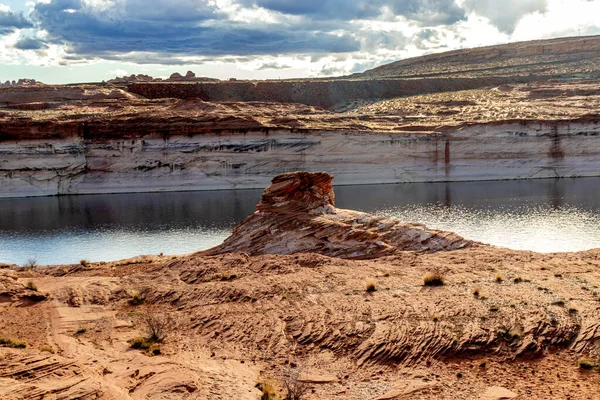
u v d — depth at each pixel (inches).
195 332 838.5
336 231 1366.9
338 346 756.0
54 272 1375.5
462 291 938.1
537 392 618.5
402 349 728.3
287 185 1482.5
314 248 1357.0
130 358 708.0
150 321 858.1
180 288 1049.5
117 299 1020.5
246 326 837.8
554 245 1849.2
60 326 872.3
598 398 600.4
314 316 854.5
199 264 1238.9
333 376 676.1
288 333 808.3
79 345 770.2
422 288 971.9
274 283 1046.4
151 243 2084.2
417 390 627.2
